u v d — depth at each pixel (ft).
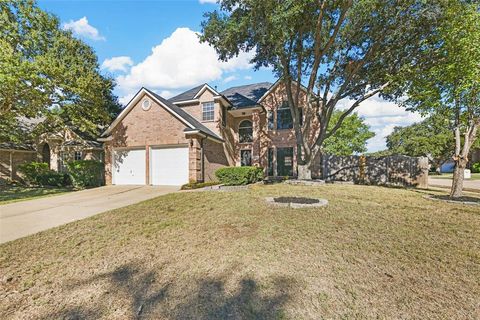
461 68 23.88
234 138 64.59
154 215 21.15
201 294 9.55
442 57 29.09
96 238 15.84
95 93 49.80
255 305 8.76
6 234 17.03
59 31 47.32
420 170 43.70
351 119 87.20
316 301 8.83
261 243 13.93
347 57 44.96
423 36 36.55
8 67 36.06
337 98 42.57
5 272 11.63
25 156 63.67
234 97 67.31
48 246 14.67
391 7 34.09
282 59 40.37
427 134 108.27
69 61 47.09
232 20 34.65
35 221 20.51
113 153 47.80
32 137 58.90
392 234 15.14
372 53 40.09
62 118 55.47
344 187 37.01
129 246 14.35
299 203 22.76
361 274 10.50
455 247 13.16
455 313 8.08
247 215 19.70
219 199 27.09
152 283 10.47
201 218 19.61
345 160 50.93
